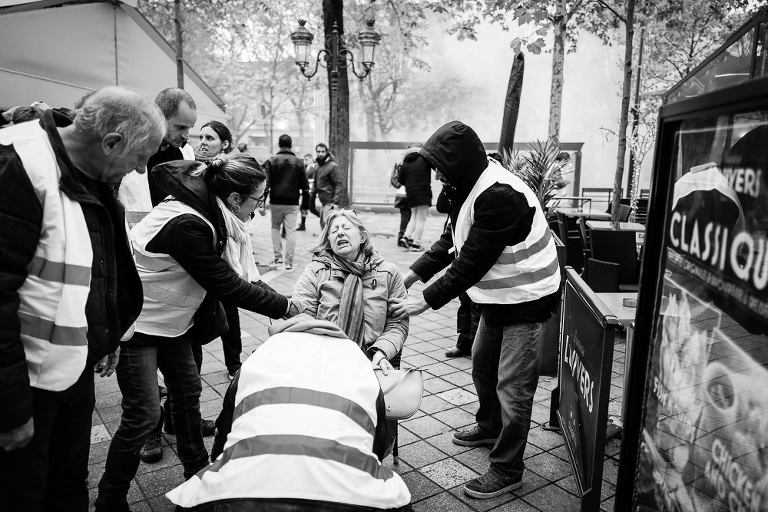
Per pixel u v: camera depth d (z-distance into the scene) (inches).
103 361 93.4
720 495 49.1
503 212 111.3
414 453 138.3
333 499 60.2
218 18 719.1
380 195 882.8
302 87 1315.2
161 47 340.2
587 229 316.8
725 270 47.8
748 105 43.6
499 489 119.7
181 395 115.3
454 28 506.9
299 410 66.2
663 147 58.9
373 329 113.8
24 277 68.6
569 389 126.0
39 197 69.3
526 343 118.2
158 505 115.4
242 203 109.3
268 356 74.5
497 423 138.8
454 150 115.1
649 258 61.1
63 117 78.4
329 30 449.1
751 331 44.3
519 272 116.1
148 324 106.3
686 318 54.2
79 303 73.6
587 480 101.3
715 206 49.3
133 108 74.9
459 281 113.0
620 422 152.1
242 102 1322.6
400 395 96.0
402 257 432.5
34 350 71.6
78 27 286.0
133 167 79.3
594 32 462.3
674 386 56.5
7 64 255.1
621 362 203.5
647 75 728.3
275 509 59.1
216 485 61.6
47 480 84.9
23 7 261.6
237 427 66.7
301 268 382.0
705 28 523.8
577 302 117.5
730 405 47.4
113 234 81.4
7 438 67.4
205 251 102.7
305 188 376.2
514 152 238.1
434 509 115.6
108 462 105.8
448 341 228.7
